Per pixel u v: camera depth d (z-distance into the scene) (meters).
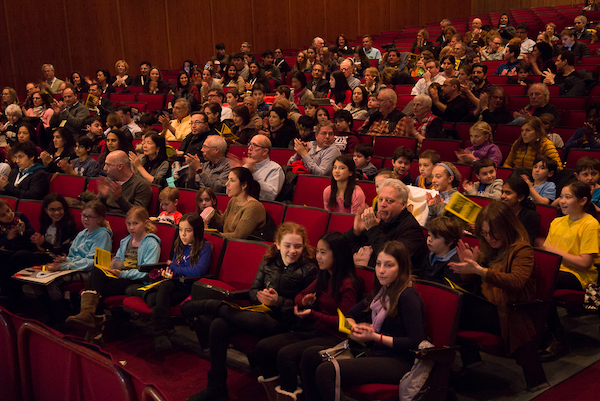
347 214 3.78
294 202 4.80
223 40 14.56
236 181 4.01
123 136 5.75
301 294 2.89
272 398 2.78
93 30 12.32
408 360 2.48
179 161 5.40
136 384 1.70
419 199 3.77
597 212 3.76
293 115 6.62
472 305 2.88
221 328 2.90
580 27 11.01
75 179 5.46
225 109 7.41
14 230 4.32
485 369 3.19
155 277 3.55
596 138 5.44
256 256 3.36
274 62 11.31
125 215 4.24
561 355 3.28
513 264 2.82
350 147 5.76
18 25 11.30
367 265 3.20
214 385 2.89
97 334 3.63
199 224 3.53
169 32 13.56
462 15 19.52
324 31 16.62
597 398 2.79
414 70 9.59
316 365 2.51
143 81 10.86
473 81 7.27
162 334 3.59
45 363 2.10
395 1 18.08
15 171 5.63
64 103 8.07
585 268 3.30
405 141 5.73
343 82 7.68
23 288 4.77
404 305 2.47
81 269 3.90
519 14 16.12
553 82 7.59
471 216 3.33
